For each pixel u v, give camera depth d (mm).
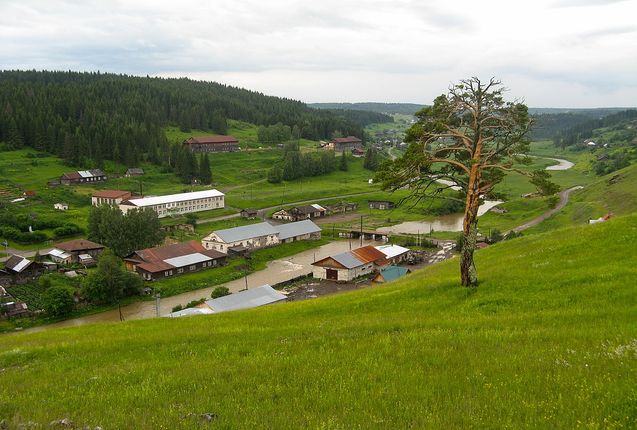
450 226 154250
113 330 33406
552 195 31328
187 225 153625
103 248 114875
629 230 38000
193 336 25938
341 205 188000
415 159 31938
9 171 186500
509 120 31047
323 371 17625
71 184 186375
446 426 12445
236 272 108312
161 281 99750
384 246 118062
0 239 126875
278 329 26312
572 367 15320
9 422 14367
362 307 32531
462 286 32719
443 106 32531
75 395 17250
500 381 15070
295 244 135750
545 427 11836
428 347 19406
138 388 17391
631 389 12906
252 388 16469
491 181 32406
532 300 27703
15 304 81000
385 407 13961
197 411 14555
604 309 23375
